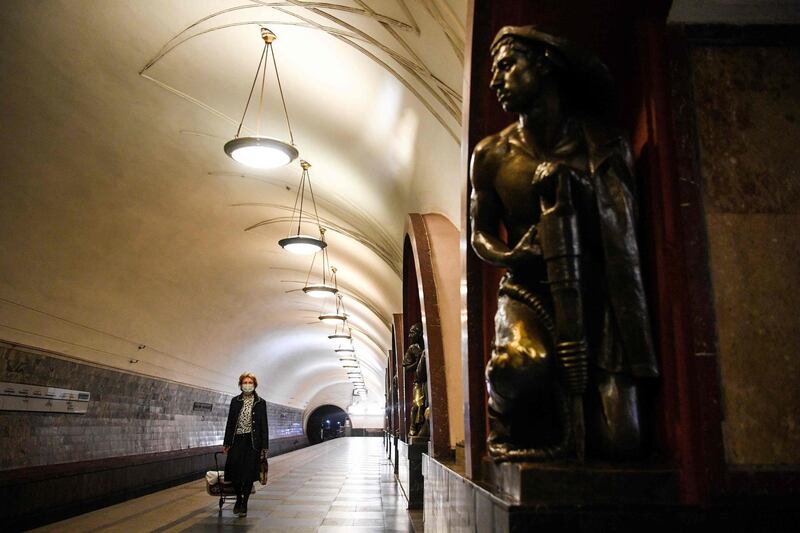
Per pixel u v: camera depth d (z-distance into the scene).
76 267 11.41
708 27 2.18
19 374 10.30
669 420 1.91
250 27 7.34
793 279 1.98
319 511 8.20
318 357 34.22
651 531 1.75
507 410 2.11
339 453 27.09
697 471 1.82
